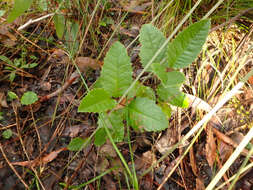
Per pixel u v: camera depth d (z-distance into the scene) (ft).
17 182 0.87
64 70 1.19
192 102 1.02
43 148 0.97
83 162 0.93
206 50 1.19
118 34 1.32
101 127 0.84
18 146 0.95
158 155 0.96
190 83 1.13
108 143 0.96
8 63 1.12
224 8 1.23
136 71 1.16
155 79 1.06
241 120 1.03
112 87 0.81
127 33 1.34
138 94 0.87
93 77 1.16
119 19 1.41
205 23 0.65
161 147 0.97
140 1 1.48
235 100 1.07
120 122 0.84
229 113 1.05
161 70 0.67
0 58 1.10
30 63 1.20
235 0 1.24
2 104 1.04
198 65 1.19
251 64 1.15
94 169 0.92
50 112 1.06
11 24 1.25
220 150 0.95
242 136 0.96
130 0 1.49
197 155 0.95
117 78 0.80
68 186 0.86
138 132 1.00
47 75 1.17
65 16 1.15
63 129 1.02
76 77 1.11
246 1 1.22
